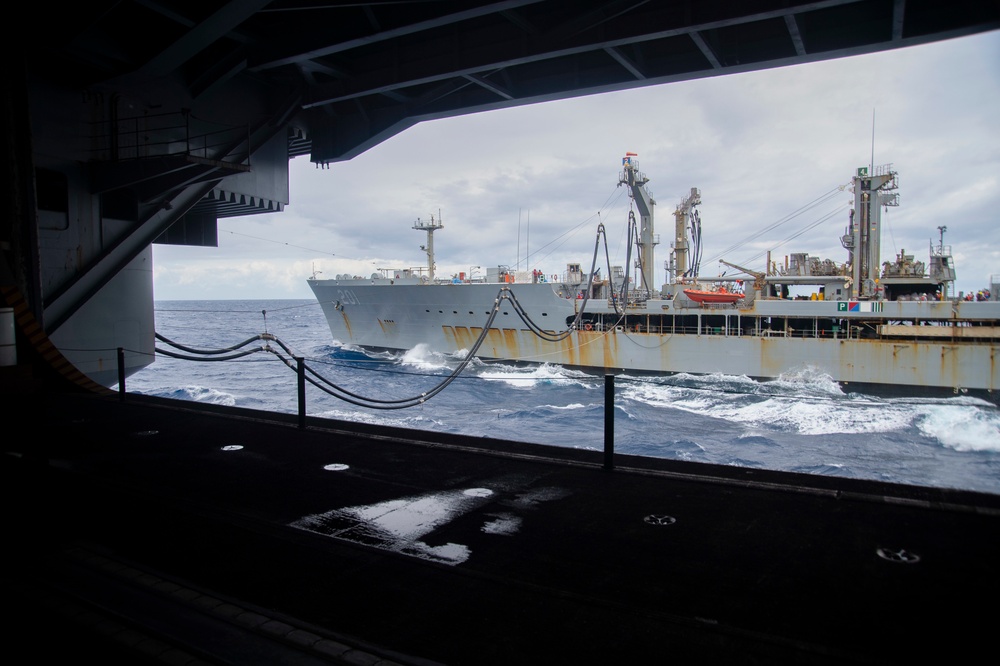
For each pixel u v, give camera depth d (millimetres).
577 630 3359
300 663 3025
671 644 3201
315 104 19219
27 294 12734
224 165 15391
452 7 13430
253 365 47656
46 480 6359
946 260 36625
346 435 8500
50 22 12227
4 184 12172
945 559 4281
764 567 4172
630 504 5520
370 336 48312
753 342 34656
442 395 33719
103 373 16844
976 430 25609
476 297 40719
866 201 36438
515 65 16609
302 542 4680
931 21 12883
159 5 12133
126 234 16344
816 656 3078
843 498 5609
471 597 3768
